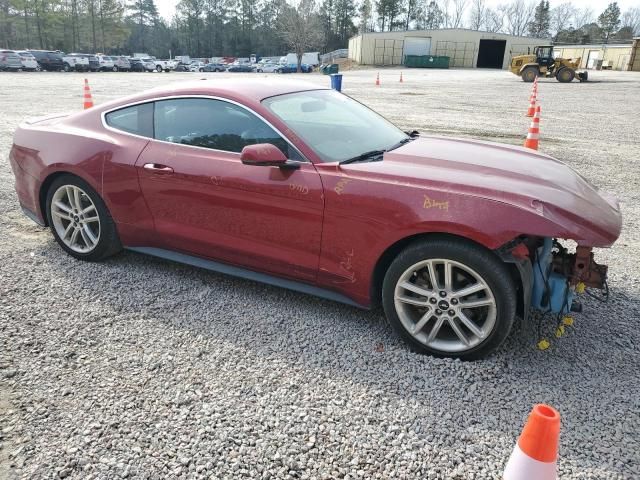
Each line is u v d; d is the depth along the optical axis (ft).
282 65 222.89
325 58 276.00
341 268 10.32
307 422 8.00
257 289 12.52
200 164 11.50
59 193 13.75
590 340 10.28
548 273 9.54
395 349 9.99
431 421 8.04
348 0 346.54
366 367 9.40
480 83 101.65
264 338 10.36
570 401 8.48
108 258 14.23
